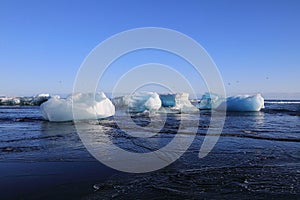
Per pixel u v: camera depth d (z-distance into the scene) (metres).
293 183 5.32
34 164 6.79
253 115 23.05
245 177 5.70
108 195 4.80
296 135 11.56
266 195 4.74
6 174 6.00
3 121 17.11
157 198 4.65
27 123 16.02
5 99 43.81
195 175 5.88
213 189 5.04
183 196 4.73
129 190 5.04
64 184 5.38
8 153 7.95
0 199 4.71
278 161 7.05
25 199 4.70
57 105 17.00
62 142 9.79
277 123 16.56
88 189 5.11
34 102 42.88
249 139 10.55
